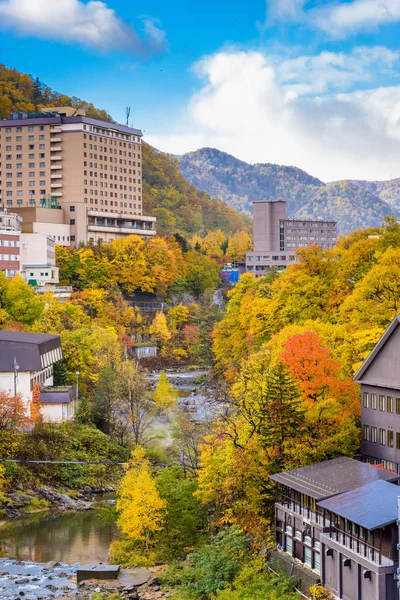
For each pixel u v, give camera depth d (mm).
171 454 120125
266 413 84062
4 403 124562
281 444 82812
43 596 79125
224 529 84875
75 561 89625
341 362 99000
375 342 97812
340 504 65188
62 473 122188
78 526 104250
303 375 91375
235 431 86562
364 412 87438
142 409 152000
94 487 121500
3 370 132500
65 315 198375
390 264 116750
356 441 87875
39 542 97125
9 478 116625
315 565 69812
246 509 81812
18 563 88938
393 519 60094
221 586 75125
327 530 68000
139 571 85750
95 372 159000
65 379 156375
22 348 134125
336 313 129750
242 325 163125
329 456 82562
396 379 82375
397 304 105500
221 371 171875
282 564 73500
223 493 85500
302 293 138750
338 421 85562
